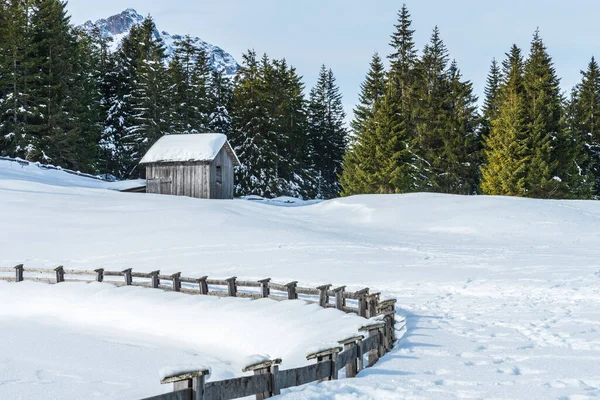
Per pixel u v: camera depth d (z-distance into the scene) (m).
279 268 20.89
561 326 11.70
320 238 27.55
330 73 110.94
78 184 49.50
